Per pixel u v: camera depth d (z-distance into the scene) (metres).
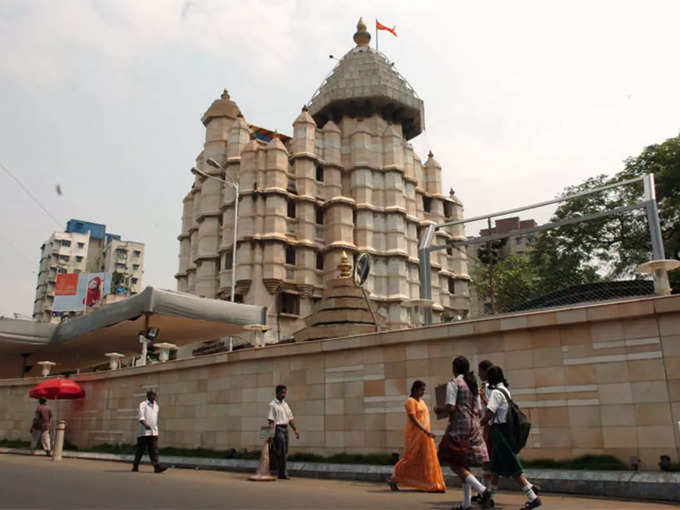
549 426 8.83
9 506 5.59
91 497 6.37
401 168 50.16
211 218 46.31
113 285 81.00
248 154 45.25
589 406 8.57
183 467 12.77
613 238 32.28
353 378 11.16
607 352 8.60
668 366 8.08
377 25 57.69
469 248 15.91
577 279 32.06
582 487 7.89
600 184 33.62
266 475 9.70
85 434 17.28
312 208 46.31
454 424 6.61
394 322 45.47
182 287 51.25
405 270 47.84
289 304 43.25
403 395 10.45
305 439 11.50
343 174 49.75
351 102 52.16
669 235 31.80
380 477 9.65
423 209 54.47
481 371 7.26
